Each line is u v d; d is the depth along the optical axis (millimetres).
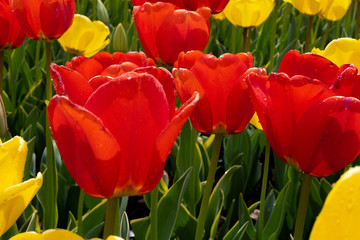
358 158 1439
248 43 1673
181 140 1331
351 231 423
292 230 1368
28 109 1579
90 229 1234
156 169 876
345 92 950
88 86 920
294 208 1363
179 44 1123
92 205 1341
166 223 1161
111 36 1814
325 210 424
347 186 420
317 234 427
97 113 816
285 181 1425
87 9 2568
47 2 1171
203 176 1432
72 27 1583
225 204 1419
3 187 697
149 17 1122
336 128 932
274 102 941
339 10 1627
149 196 1323
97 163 831
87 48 1615
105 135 803
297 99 934
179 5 1228
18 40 1232
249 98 1000
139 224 1215
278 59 1705
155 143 842
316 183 1367
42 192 1271
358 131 933
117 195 889
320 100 931
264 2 1576
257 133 1493
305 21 2639
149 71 917
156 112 835
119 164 841
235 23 1607
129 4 2762
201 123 1011
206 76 993
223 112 1004
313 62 988
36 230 1223
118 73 952
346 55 1112
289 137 946
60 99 775
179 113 833
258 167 1500
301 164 950
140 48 1903
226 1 1258
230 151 1492
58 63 1774
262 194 1153
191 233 1259
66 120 801
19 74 1855
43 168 1354
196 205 1368
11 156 697
